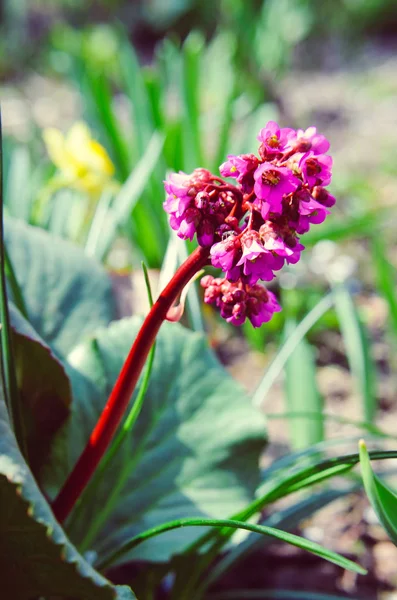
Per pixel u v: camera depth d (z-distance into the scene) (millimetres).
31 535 646
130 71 1719
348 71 4234
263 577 925
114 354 844
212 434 832
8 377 705
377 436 898
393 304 1271
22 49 4645
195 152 1587
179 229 635
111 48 3857
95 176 1246
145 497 809
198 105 1644
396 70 4137
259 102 2670
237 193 638
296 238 634
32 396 769
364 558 967
